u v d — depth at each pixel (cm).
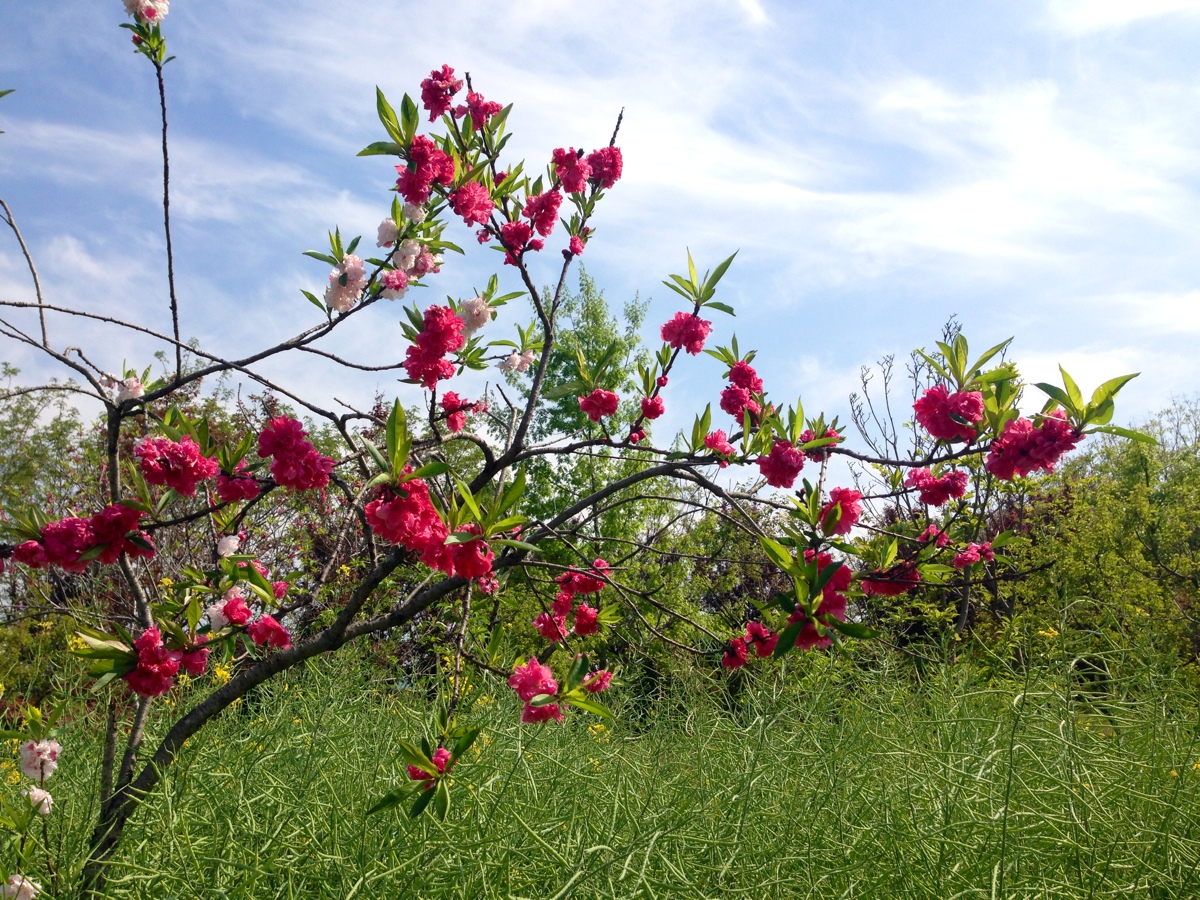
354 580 672
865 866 287
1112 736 383
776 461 257
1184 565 961
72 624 414
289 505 648
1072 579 830
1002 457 244
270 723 372
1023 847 281
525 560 273
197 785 282
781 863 290
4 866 240
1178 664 457
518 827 286
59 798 296
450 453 659
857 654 559
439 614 595
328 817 292
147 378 275
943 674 467
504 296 320
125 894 242
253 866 250
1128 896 270
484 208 296
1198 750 362
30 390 222
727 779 355
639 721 542
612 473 1101
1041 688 358
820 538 225
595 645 544
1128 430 225
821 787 337
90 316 234
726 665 265
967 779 323
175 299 255
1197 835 311
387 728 394
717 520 867
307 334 275
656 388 325
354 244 292
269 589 243
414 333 287
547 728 411
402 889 247
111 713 262
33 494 884
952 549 300
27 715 237
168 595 264
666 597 799
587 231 336
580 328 1363
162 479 220
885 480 326
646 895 255
